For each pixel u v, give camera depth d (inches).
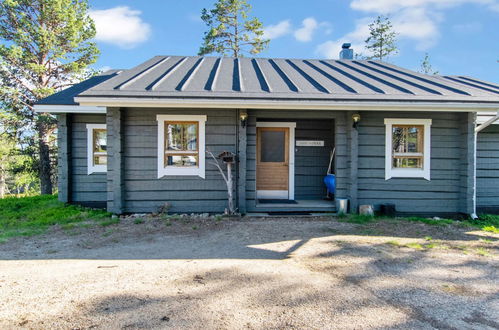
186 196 291.6
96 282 136.4
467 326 103.4
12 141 729.0
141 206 288.5
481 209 335.9
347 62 442.0
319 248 190.2
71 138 347.6
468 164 288.7
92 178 350.9
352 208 291.0
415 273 150.3
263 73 341.7
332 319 106.3
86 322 103.1
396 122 296.2
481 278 144.8
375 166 296.4
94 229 239.3
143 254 179.3
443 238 216.8
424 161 297.9
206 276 144.4
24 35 602.9
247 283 136.3
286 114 292.4
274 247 193.0
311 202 324.8
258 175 349.4
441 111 285.6
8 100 627.2
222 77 315.3
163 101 249.9
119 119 275.7
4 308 112.1
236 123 292.2
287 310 112.2
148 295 123.6
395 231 234.2
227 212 283.6
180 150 293.3
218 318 106.0
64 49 669.3
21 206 362.3
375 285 135.5
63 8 643.5
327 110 294.4
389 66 419.8
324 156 362.9
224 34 845.8
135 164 287.1
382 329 100.9
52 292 125.7
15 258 171.6
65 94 355.3
